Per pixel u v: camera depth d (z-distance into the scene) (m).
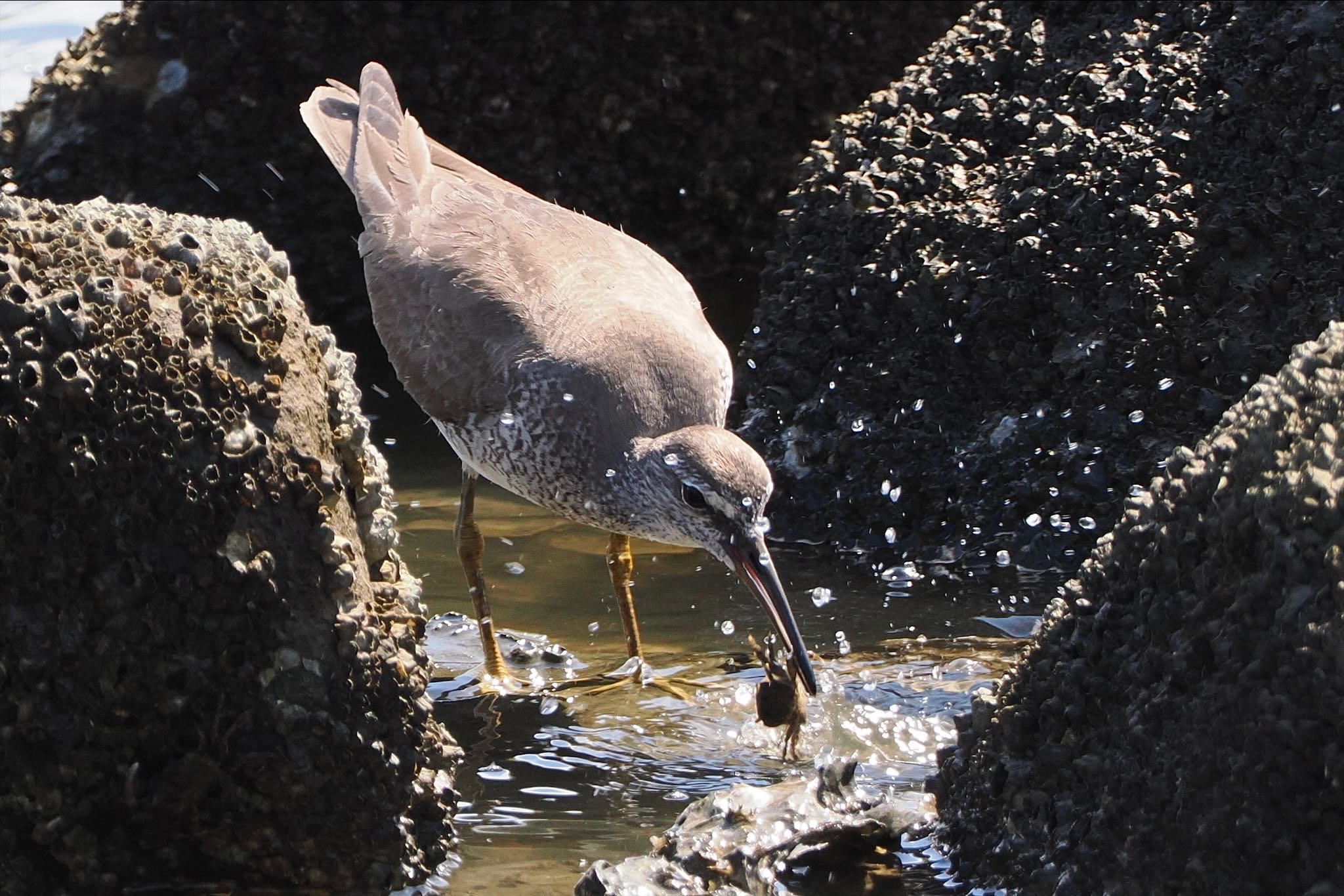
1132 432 13.63
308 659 8.70
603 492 11.55
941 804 9.21
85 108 18.73
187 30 18.77
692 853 8.77
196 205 19.03
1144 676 8.01
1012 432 14.04
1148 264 13.90
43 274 8.41
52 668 8.29
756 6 20.16
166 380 8.45
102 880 8.52
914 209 14.88
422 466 16.17
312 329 9.51
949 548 13.83
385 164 13.66
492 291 12.23
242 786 8.69
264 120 19.00
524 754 10.65
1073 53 15.50
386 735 8.89
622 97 20.19
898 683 11.40
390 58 19.30
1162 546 8.18
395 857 8.88
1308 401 7.93
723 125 20.62
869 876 8.80
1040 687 8.63
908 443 14.35
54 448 8.20
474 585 12.25
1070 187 14.39
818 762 10.02
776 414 15.05
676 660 12.10
